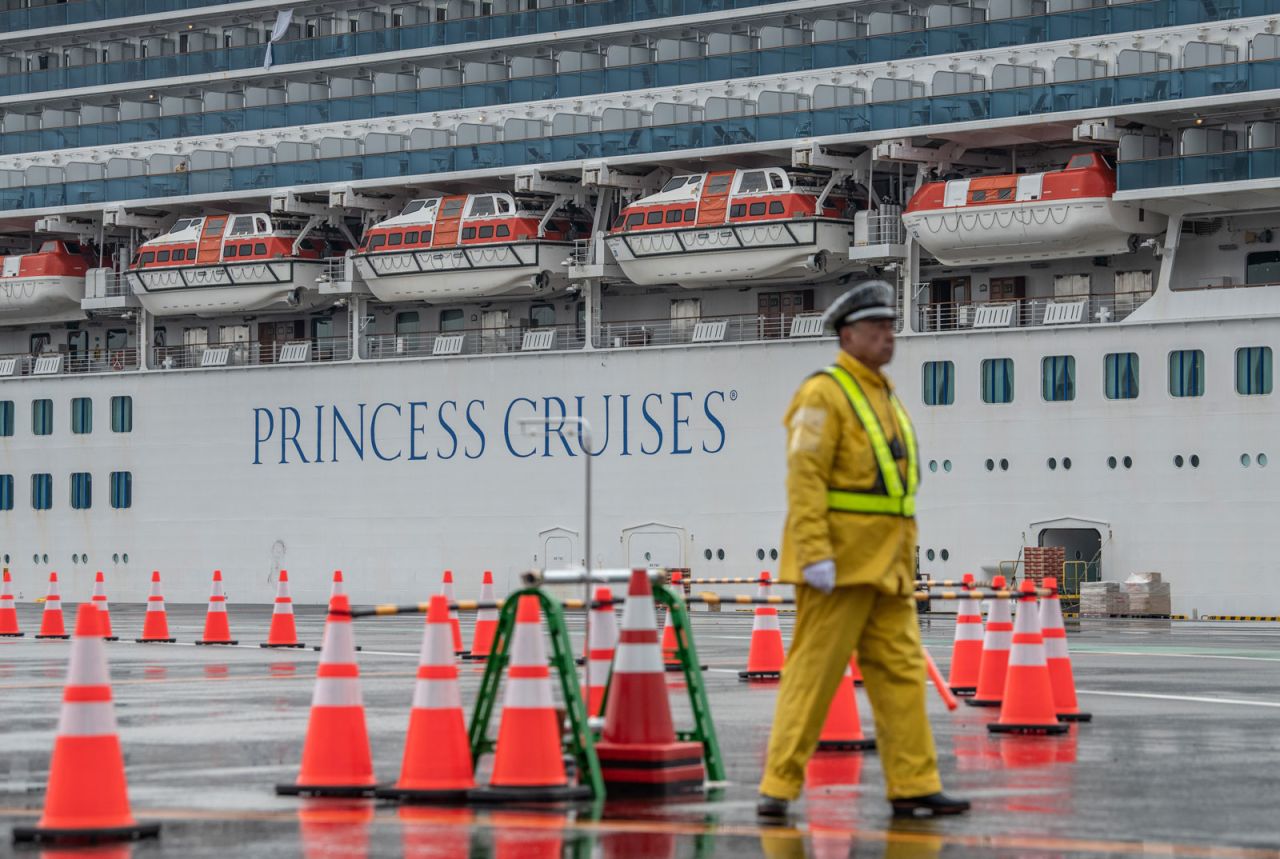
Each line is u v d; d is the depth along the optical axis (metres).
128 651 37.56
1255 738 20.28
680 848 13.29
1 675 30.72
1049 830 14.04
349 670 16.05
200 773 17.52
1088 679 28.47
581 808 15.12
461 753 15.66
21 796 16.36
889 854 13.05
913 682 14.80
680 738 17.19
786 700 14.73
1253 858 12.88
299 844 13.46
